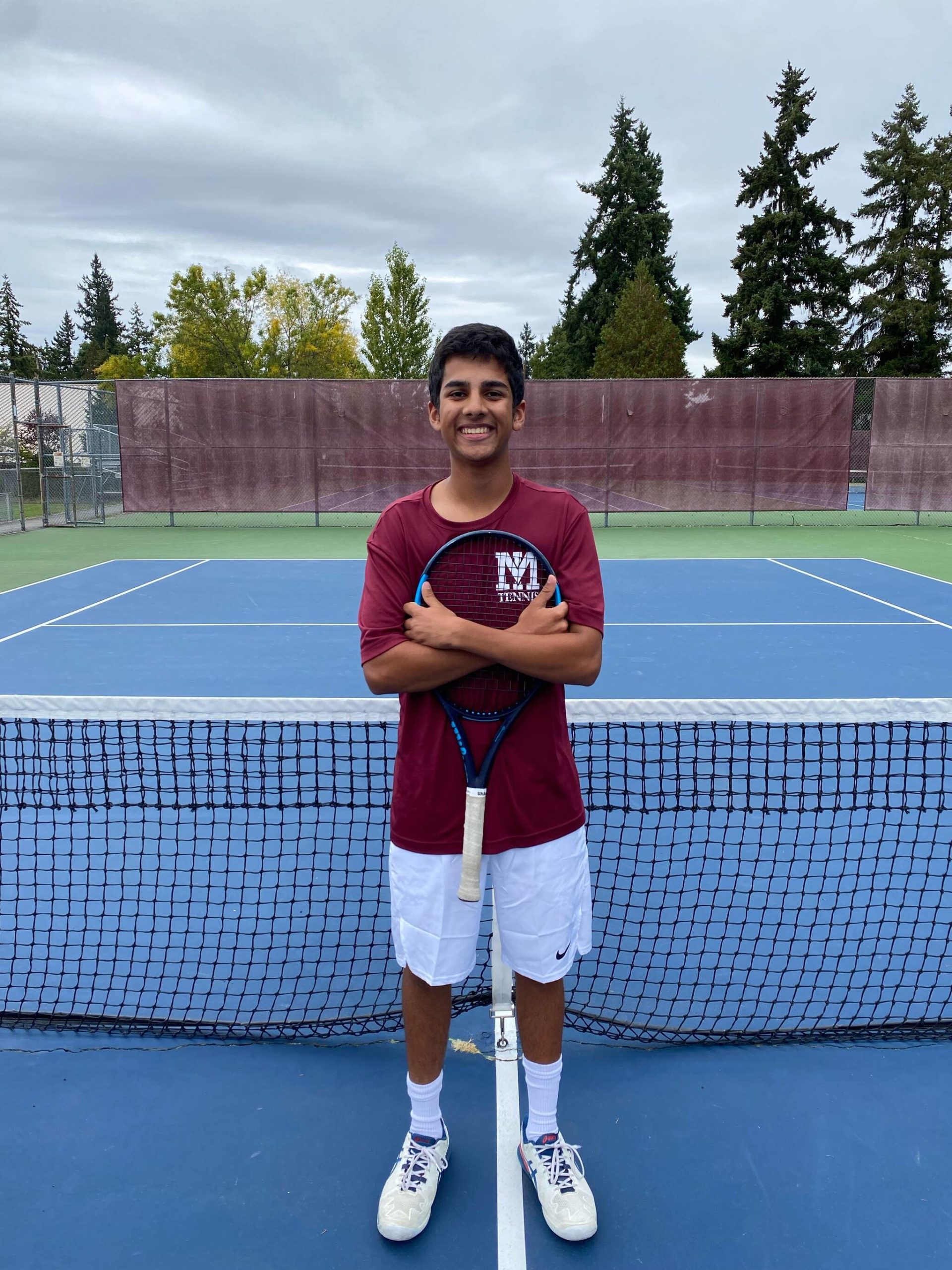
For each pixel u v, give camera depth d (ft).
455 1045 7.66
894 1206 5.96
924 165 126.93
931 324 121.70
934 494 54.19
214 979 8.48
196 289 117.60
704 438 52.95
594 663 5.34
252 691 18.93
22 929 9.37
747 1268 5.52
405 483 53.26
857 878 10.30
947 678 19.69
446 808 5.50
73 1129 6.64
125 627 25.68
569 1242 5.69
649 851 10.93
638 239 136.36
